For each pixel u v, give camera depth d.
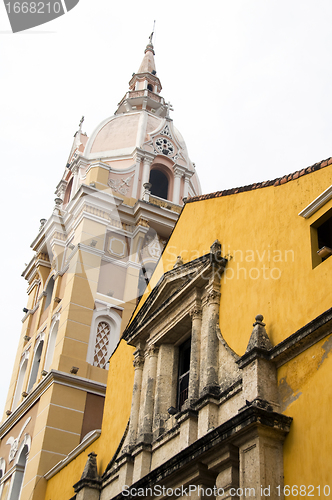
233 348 12.91
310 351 10.73
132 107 34.53
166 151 31.58
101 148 30.92
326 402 10.03
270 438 10.48
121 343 18.55
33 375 25.67
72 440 21.14
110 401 17.84
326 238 12.17
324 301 10.91
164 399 14.96
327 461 9.57
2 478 23.16
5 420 25.41
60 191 31.47
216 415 12.49
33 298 29.06
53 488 19.17
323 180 12.21
